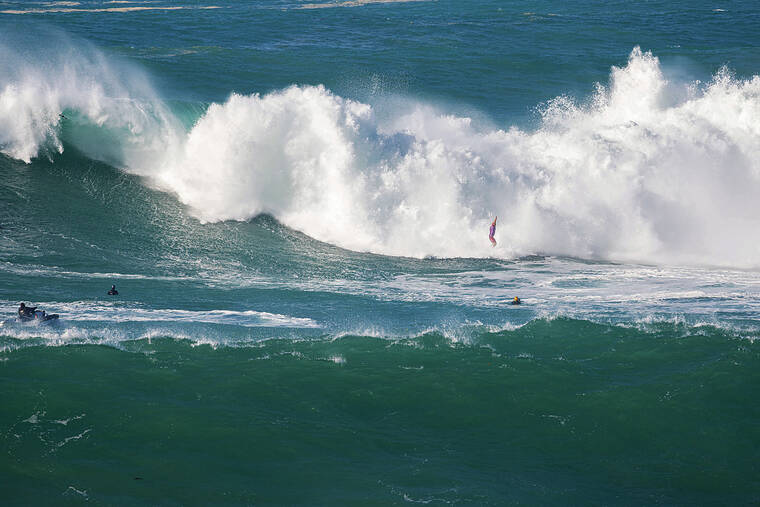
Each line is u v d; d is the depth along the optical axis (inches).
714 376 2440.9
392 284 3523.6
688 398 2321.6
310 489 1889.8
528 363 2549.2
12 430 2060.8
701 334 2783.0
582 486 1931.6
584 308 3125.0
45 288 3132.4
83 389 2284.7
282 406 2267.5
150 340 2652.6
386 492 1884.8
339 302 3203.7
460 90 7086.6
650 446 2107.5
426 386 2400.3
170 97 6294.3
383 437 2135.8
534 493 1895.9
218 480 1910.7
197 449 2032.5
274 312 3036.4
